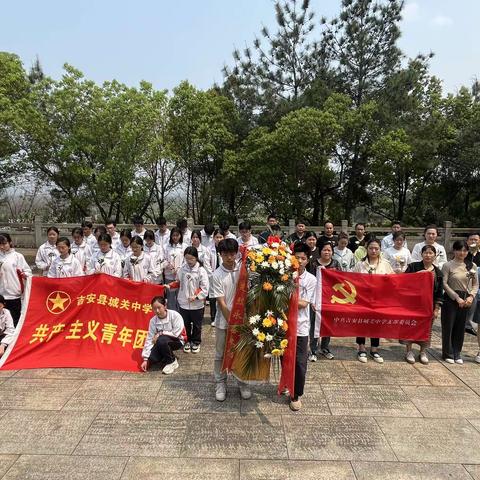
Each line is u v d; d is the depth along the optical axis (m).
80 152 17.27
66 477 3.49
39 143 16.84
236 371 4.70
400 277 6.01
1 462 3.67
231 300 4.71
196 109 18.52
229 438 4.05
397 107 18.97
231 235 8.74
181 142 19.20
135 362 5.71
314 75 20.22
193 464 3.67
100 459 3.72
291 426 4.27
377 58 19.64
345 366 5.84
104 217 18.91
